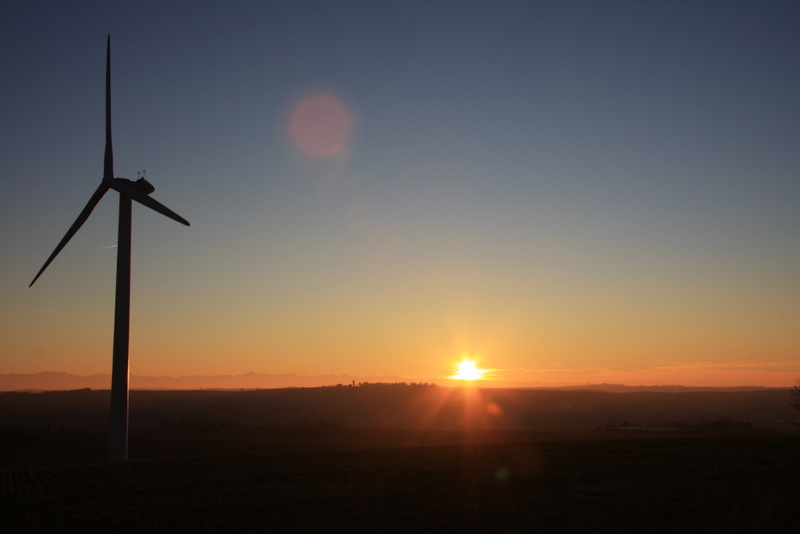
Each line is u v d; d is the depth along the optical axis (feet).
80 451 266.36
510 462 121.39
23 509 88.74
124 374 167.22
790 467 104.63
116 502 91.97
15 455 252.21
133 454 246.47
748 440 147.23
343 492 94.99
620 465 112.98
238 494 95.66
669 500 83.71
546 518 77.10
